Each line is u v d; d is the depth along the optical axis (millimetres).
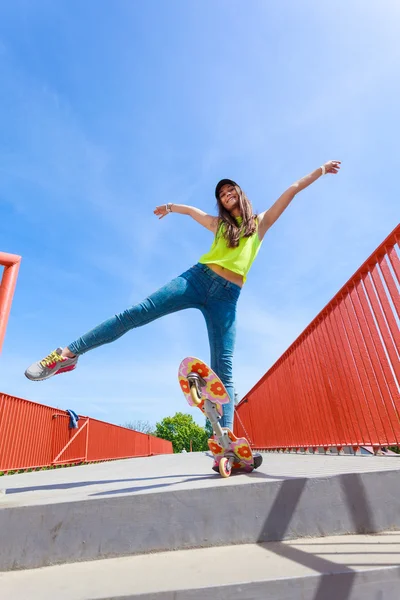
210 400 2393
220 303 2609
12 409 7023
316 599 1170
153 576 1335
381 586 1186
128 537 1628
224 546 1634
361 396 3697
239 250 2680
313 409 4984
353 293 3756
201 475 2555
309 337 5074
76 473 4543
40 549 1593
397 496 1745
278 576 1216
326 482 1744
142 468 4629
